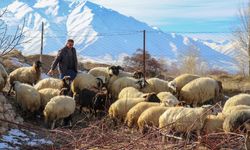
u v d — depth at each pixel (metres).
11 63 23.39
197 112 11.25
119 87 16.94
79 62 34.34
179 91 17.92
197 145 6.75
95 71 18.67
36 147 10.88
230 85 26.50
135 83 16.98
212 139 7.71
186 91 17.16
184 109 11.59
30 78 16.88
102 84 17.02
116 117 13.71
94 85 16.83
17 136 11.75
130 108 13.57
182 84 17.95
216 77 34.75
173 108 11.79
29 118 14.45
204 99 17.19
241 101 14.46
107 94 15.86
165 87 17.38
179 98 17.47
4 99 13.30
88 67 34.38
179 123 10.92
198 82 17.22
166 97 14.88
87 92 15.59
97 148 7.65
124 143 7.63
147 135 7.28
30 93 14.30
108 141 7.69
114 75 17.91
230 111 12.21
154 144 7.00
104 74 18.48
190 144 7.34
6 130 11.87
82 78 16.80
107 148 7.49
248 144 7.89
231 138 6.65
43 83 16.08
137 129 12.76
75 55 17.14
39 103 14.52
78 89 16.75
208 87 17.16
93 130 8.69
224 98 19.67
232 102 14.54
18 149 10.66
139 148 7.05
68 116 13.94
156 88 17.16
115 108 13.70
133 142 7.08
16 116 13.25
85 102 15.52
